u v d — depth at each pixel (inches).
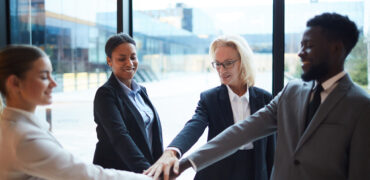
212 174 70.4
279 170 51.9
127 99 67.0
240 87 74.3
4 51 43.8
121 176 50.7
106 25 104.5
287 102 53.7
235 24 93.7
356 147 43.2
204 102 74.2
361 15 79.7
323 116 46.3
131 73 68.6
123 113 65.1
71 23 111.8
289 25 83.7
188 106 101.8
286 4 83.2
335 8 81.2
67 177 44.0
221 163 70.2
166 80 106.2
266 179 71.2
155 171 58.7
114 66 68.2
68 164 44.1
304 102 50.6
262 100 72.3
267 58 86.4
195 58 103.2
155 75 107.1
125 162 60.9
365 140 42.9
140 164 59.7
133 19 102.1
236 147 60.8
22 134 40.7
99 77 111.1
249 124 60.9
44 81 44.5
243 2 89.4
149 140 70.5
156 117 72.7
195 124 70.1
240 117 71.9
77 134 113.4
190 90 103.0
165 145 97.3
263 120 60.3
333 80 47.7
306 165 47.3
